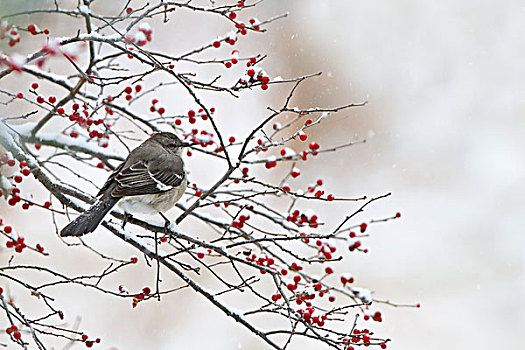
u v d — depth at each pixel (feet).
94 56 23.29
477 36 72.49
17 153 21.47
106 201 21.70
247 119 60.34
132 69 51.47
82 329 42.55
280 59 64.28
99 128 26.50
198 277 48.32
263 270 20.10
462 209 62.85
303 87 63.93
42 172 21.89
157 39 57.98
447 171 65.05
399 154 66.28
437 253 57.06
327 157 62.75
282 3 65.10
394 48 69.36
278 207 57.93
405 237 59.16
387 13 69.97
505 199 63.05
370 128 66.59
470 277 54.90
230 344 44.68
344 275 19.44
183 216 21.81
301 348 44.78
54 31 35.68
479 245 58.70
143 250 20.80
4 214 44.06
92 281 45.80
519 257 56.75
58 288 44.73
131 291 45.98
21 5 21.56
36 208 45.42
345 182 62.59
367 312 19.65
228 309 20.42
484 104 70.49
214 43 21.74
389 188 63.36
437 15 72.02
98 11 41.09
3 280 42.93
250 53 63.05
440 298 52.31
